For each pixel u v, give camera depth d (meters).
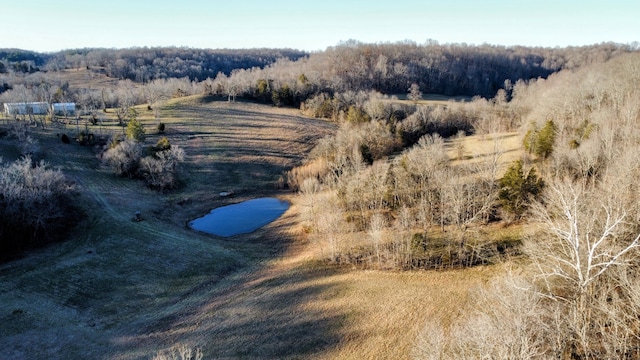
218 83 157.00
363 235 61.66
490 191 57.34
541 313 26.50
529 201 53.19
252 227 74.62
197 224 75.62
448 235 56.03
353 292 48.38
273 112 139.88
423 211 57.97
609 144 54.00
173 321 45.09
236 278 54.88
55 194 65.44
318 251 60.88
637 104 66.81
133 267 55.59
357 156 76.38
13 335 41.09
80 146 95.56
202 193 88.38
